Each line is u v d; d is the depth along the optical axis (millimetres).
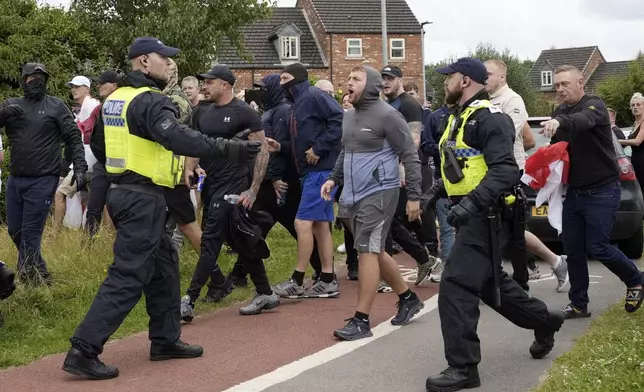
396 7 47594
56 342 6332
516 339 6219
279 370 5512
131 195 5398
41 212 7840
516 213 5148
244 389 5105
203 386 5195
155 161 5410
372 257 6312
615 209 6637
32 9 18797
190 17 26828
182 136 5199
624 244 10141
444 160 5254
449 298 5016
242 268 8352
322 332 6594
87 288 7809
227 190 7141
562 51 78438
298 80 7770
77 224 10039
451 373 4992
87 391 5125
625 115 55219
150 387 5188
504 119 4984
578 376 4980
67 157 9789
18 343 6270
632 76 54594
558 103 6871
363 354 5891
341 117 7680
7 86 17375
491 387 5059
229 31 29125
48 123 7828
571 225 6762
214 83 7258
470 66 5148
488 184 4867
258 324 6902
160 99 5328
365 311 6359
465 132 5090
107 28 26719
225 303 7762
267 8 29797
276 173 8398
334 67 45688
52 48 18422
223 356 5906
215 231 7141
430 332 6496
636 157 10688
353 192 6309
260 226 7930
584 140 6559
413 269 9641
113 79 9023
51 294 7406
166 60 5617
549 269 9414
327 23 45812
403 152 6266
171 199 7512
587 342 5926
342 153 6770
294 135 7797
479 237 5016
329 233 8000
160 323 5770
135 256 5391
